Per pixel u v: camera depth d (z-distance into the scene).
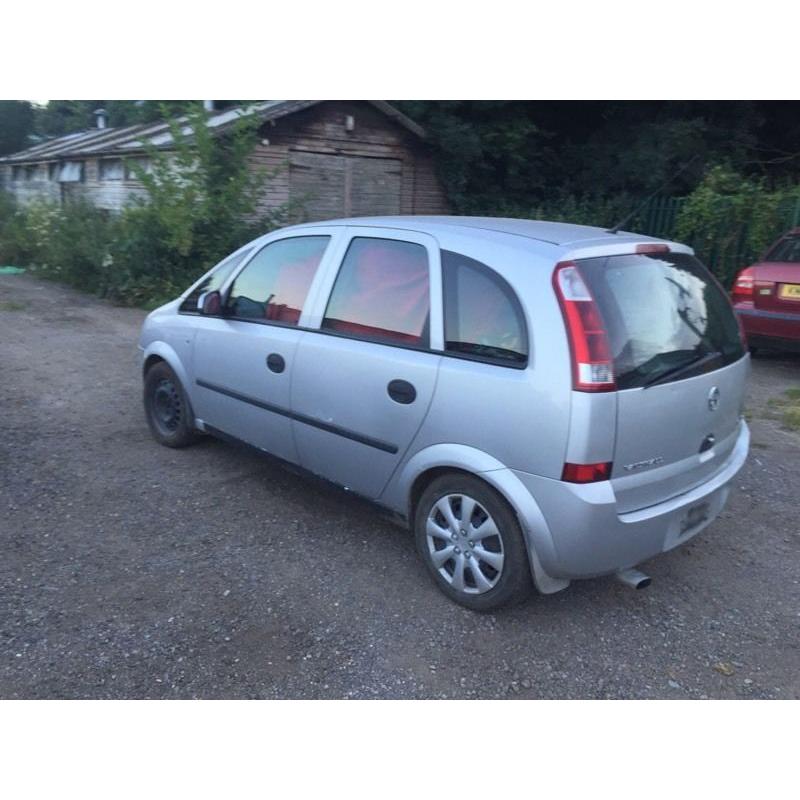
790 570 4.21
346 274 4.20
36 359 8.26
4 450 5.54
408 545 4.33
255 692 3.15
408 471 3.78
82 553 4.14
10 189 22.03
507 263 3.45
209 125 12.93
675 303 3.65
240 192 12.02
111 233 12.66
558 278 3.27
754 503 5.03
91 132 23.27
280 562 4.11
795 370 8.80
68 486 4.96
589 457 3.15
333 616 3.65
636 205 14.41
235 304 4.90
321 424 4.20
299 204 13.00
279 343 4.42
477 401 3.42
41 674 3.20
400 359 3.75
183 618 3.60
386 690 3.18
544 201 16.48
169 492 4.91
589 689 3.23
